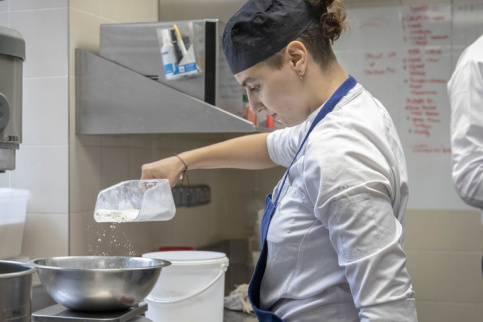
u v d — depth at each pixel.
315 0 1.24
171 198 1.57
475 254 3.21
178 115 1.96
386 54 3.25
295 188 1.27
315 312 1.26
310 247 1.24
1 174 2.07
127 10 2.38
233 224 3.30
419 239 3.27
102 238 2.16
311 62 1.25
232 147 1.72
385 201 1.11
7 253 1.92
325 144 1.14
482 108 1.98
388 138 1.25
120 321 1.25
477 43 2.09
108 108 2.02
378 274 1.08
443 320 3.25
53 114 2.01
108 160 2.21
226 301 2.13
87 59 2.02
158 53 2.00
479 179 1.96
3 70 1.22
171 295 1.72
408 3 3.22
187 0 2.64
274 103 1.27
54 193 2.01
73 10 2.01
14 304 1.11
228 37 1.28
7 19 2.05
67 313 1.30
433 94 3.22
